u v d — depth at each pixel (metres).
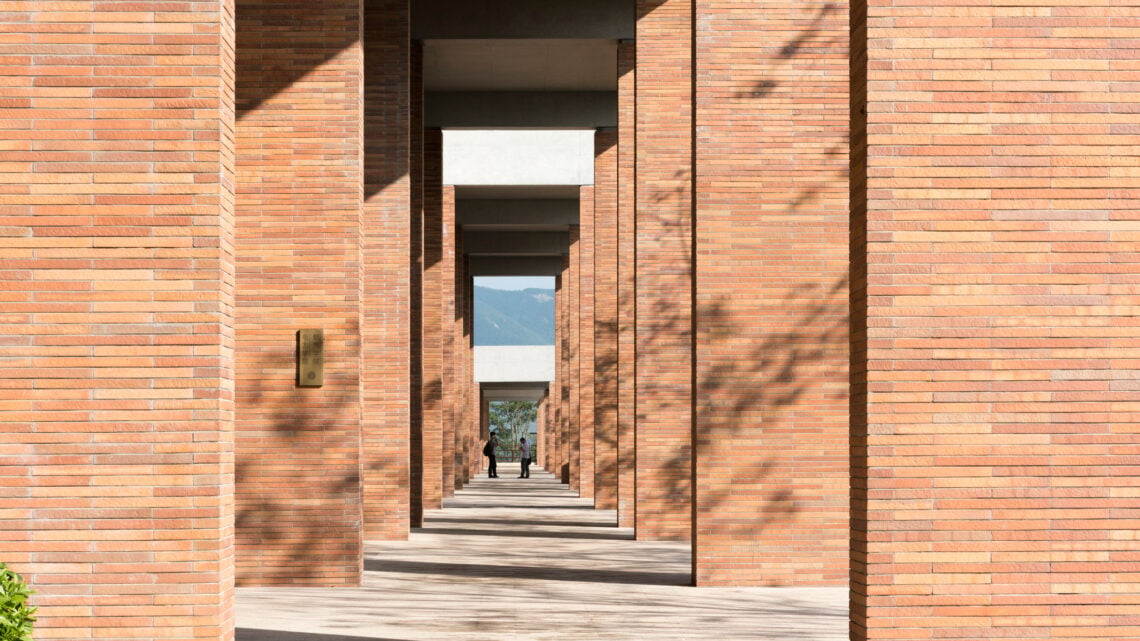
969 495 7.26
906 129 7.40
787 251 12.42
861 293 7.50
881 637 7.21
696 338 12.38
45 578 6.96
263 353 12.12
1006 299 7.34
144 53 7.13
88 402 7.02
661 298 17.22
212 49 7.16
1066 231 7.37
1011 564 7.23
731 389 12.33
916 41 7.43
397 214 17.22
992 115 7.41
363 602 11.11
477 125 24.23
